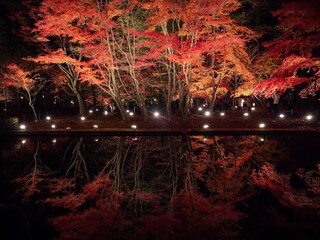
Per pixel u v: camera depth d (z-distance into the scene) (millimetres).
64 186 9305
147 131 15922
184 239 5801
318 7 9219
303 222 6270
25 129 16906
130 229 6297
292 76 10648
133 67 17156
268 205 7312
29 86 21500
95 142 15070
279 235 5922
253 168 10281
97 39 18094
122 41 17656
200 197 8047
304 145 13469
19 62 22156
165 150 13547
